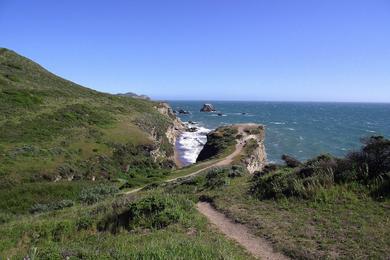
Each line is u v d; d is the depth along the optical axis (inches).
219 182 812.0
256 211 551.2
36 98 2495.1
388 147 579.8
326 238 413.7
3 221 898.7
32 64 3799.2
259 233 459.8
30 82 3041.3
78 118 2369.6
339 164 614.9
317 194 553.0
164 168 2282.2
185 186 910.4
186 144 3521.2
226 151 2276.1
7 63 3420.3
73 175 1599.4
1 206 1158.3
